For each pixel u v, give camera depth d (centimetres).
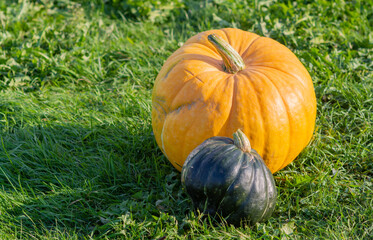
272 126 212
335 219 215
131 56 271
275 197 209
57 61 263
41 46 271
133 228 212
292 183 225
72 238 211
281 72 217
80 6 315
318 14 282
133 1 308
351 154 231
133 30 289
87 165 228
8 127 237
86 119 242
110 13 314
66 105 248
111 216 216
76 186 222
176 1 317
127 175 226
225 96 212
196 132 213
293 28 274
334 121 242
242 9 296
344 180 224
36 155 230
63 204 218
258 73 215
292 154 219
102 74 263
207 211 209
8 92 250
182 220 213
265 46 222
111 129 239
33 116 242
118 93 254
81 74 262
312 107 218
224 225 209
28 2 300
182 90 215
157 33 289
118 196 221
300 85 217
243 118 212
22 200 217
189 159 209
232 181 205
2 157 227
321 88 249
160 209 218
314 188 222
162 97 217
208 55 221
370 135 236
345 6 286
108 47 274
